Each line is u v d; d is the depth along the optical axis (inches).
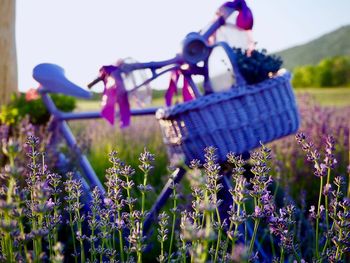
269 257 86.9
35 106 206.2
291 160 140.4
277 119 85.7
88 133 226.7
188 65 86.8
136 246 55.6
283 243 60.9
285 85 87.4
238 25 91.2
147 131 234.4
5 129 148.7
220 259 57.7
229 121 81.9
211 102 80.7
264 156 61.2
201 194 59.0
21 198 46.3
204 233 40.9
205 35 90.4
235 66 83.2
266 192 62.0
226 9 90.4
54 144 130.0
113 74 85.1
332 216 61.2
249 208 111.6
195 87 90.9
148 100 96.5
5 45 235.9
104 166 183.0
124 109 87.3
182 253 53.9
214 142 81.9
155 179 174.2
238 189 52.6
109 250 61.6
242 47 92.6
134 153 205.0
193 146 82.7
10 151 43.2
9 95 240.2
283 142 159.0
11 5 237.3
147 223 90.0
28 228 84.3
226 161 82.8
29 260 46.2
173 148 86.3
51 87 107.5
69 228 91.0
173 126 84.8
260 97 83.4
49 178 66.1
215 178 58.2
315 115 182.5
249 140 83.0
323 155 136.2
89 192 92.1
